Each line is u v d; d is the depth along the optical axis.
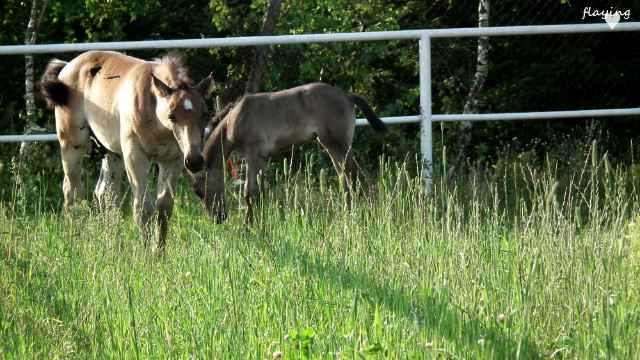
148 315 13.21
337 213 17.73
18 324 12.80
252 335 12.19
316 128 26.50
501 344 11.10
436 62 36.53
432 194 26.39
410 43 36.34
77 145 24.70
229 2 40.00
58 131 24.88
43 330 13.01
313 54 32.72
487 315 12.28
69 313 13.92
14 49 28.84
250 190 25.55
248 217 23.53
